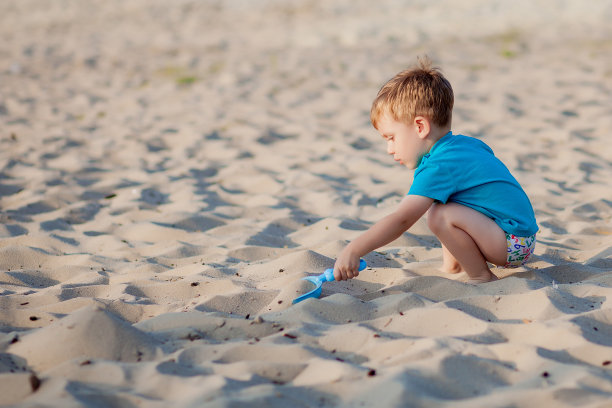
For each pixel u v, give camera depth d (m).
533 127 5.96
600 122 6.02
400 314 2.22
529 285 2.41
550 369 1.77
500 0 14.91
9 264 3.08
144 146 5.68
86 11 16.30
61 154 5.44
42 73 9.41
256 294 2.50
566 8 13.60
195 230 3.67
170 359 1.90
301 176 4.70
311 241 3.44
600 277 2.51
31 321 2.28
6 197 4.28
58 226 3.70
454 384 1.73
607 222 3.61
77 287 2.66
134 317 2.36
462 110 6.64
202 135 6.01
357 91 7.89
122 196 4.28
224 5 16.41
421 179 2.38
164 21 14.78
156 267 2.99
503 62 9.20
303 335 2.07
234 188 4.57
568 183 4.44
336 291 2.59
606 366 1.83
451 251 2.51
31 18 15.61
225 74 8.94
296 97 7.65
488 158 2.48
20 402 1.67
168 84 8.55
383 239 2.37
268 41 11.97
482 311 2.26
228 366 1.85
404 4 15.35
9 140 5.86
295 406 1.61
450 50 10.30
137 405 1.62
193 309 2.38
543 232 3.42
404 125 2.45
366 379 1.73
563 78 8.00
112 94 8.08
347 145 5.60
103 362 1.83
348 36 11.94
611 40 10.30
